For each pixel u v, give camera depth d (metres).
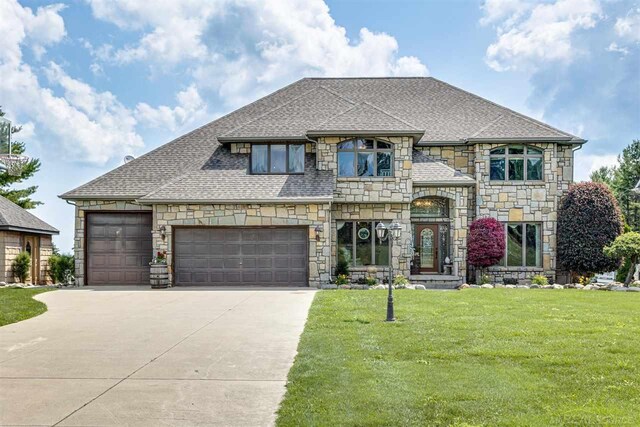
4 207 23.45
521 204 21.36
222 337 9.78
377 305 13.09
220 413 5.82
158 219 19.19
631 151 46.44
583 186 21.16
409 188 20.28
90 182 21.05
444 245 21.75
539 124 22.84
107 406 6.06
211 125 24.09
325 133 20.05
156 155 22.47
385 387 6.46
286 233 19.34
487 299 14.34
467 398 6.02
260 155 21.30
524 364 7.50
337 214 20.69
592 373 6.99
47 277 26.33
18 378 7.19
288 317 11.96
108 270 20.45
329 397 6.12
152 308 13.55
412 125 22.02
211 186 19.75
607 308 12.65
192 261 19.41
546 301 13.98
